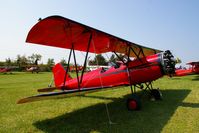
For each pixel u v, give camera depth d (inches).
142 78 259.3
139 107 214.8
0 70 1615.4
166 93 326.0
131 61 267.6
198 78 637.3
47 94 149.1
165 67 247.3
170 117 184.7
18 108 235.6
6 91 392.5
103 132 151.4
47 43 223.5
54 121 182.2
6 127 166.9
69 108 233.8
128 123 171.6
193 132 145.8
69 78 325.7
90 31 197.2
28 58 3026.6
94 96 317.1
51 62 3048.7
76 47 263.0
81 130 156.9
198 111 204.1
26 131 156.7
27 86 489.7
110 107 236.8
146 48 309.3
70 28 185.0
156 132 147.9
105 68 286.2
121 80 266.7
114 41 251.8
